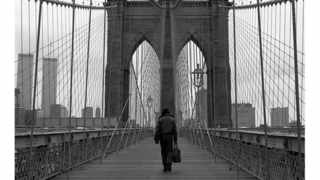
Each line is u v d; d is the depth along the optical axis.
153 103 46.94
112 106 42.81
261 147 8.79
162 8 37.12
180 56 42.41
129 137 26.05
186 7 44.06
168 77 36.62
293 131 9.80
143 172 10.81
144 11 46.59
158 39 45.69
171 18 36.81
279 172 7.35
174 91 36.59
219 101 37.03
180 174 10.40
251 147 9.82
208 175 10.15
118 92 43.44
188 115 33.88
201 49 43.38
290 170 6.64
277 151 7.56
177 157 11.04
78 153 12.09
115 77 43.72
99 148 15.53
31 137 7.35
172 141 11.14
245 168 10.55
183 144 27.41
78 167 11.96
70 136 10.57
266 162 8.05
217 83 38.06
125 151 19.95
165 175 10.19
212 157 15.77
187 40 43.97
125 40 46.06
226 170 11.29
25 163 7.44
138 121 36.34
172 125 11.11
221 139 14.83
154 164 13.02
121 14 45.06
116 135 19.88
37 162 8.21
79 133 12.15
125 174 10.40
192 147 23.47
